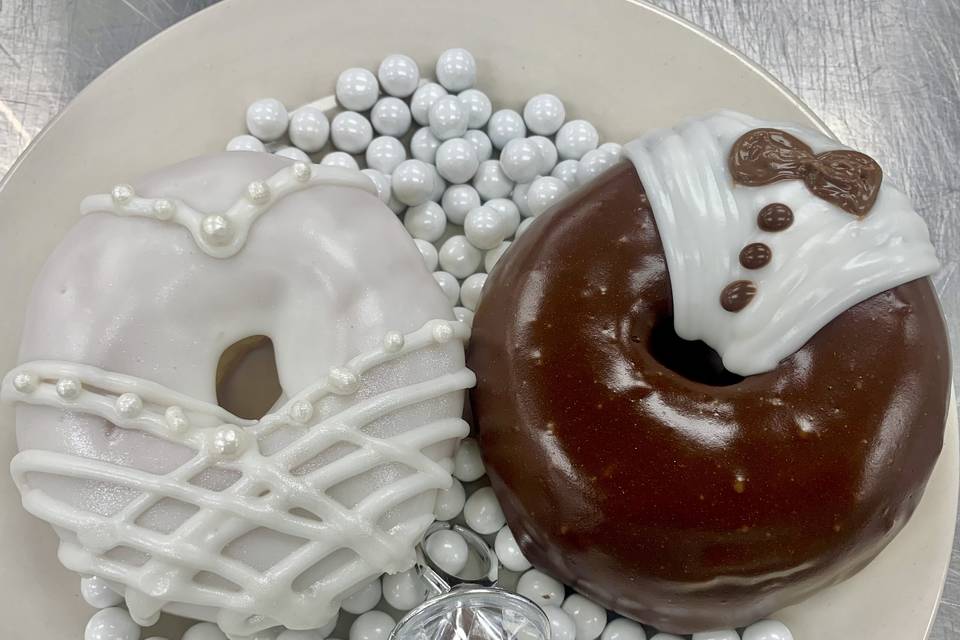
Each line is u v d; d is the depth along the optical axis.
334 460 0.26
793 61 0.36
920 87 0.36
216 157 0.28
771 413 0.26
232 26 0.31
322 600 0.26
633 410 0.26
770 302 0.26
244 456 0.25
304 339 0.27
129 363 0.26
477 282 0.31
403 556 0.26
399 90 0.32
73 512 0.25
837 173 0.27
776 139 0.27
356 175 0.28
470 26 0.32
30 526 0.28
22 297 0.29
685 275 0.27
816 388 0.26
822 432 0.26
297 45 0.32
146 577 0.25
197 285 0.26
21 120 0.34
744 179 0.27
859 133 0.36
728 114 0.28
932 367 0.27
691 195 0.27
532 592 0.28
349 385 0.26
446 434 0.27
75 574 0.29
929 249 0.27
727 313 0.27
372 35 0.32
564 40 0.32
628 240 0.27
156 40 0.31
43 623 0.28
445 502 0.29
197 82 0.31
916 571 0.29
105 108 0.31
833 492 0.26
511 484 0.27
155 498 0.25
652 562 0.26
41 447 0.26
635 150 0.28
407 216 0.32
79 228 0.27
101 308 0.26
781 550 0.26
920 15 0.37
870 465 0.26
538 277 0.27
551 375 0.27
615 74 0.32
